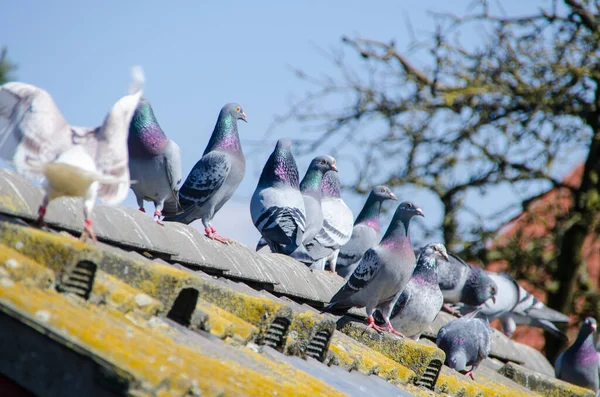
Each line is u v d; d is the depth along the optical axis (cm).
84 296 491
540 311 1925
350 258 1474
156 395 388
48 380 382
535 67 2495
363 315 1123
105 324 453
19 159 551
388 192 1496
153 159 955
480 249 2498
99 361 379
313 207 1373
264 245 1495
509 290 1847
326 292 1089
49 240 487
